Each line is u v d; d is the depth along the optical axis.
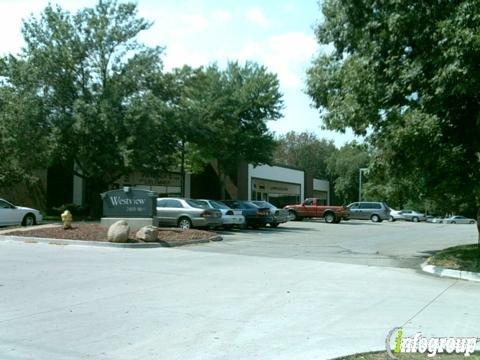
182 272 12.41
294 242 21.66
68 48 31.88
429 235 27.94
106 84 32.91
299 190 64.88
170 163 35.19
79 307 8.55
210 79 39.50
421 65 12.98
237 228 30.83
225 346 6.59
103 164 32.06
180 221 25.50
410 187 16.53
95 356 6.14
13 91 32.03
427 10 12.88
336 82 16.84
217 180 49.69
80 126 30.12
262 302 9.15
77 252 16.28
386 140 14.40
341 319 8.03
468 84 11.91
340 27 15.66
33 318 7.81
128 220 21.72
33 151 31.34
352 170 73.19
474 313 8.55
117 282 10.91
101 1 33.12
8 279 11.04
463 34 11.52
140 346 6.55
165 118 32.41
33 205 38.59
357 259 15.79
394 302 9.36
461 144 14.04
